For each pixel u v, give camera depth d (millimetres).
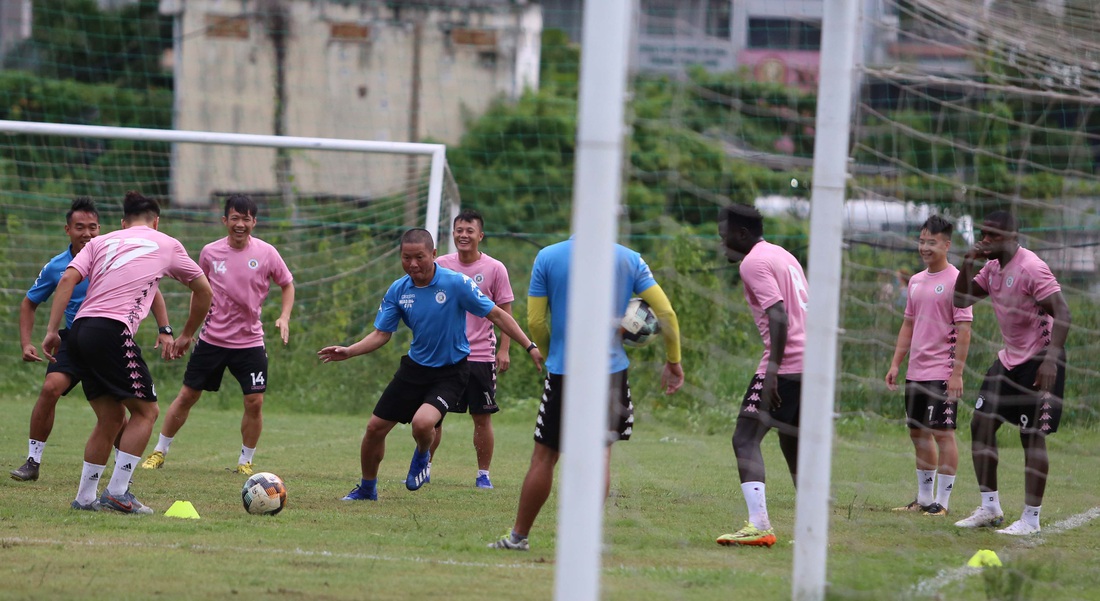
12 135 84562
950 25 23188
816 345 15047
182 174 89562
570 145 90812
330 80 98312
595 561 11766
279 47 98625
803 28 33844
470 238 31188
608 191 11758
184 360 53844
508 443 41625
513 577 16844
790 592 15750
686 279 40906
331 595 15203
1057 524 25969
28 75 90500
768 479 32812
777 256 21297
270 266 30875
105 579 15766
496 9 97438
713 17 21234
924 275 27750
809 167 24078
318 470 31734
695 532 22422
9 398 50719
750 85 33719
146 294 22500
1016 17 24000
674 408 42312
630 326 19188
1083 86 23938
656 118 22406
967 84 21469
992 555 19797
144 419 22609
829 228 15047
